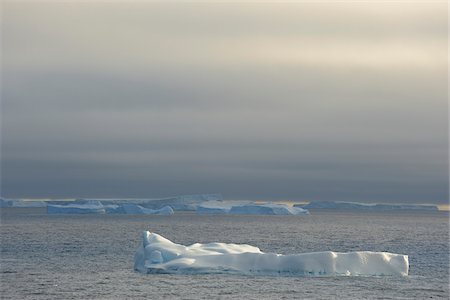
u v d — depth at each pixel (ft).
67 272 324.80
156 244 322.34
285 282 277.85
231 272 295.48
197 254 310.65
